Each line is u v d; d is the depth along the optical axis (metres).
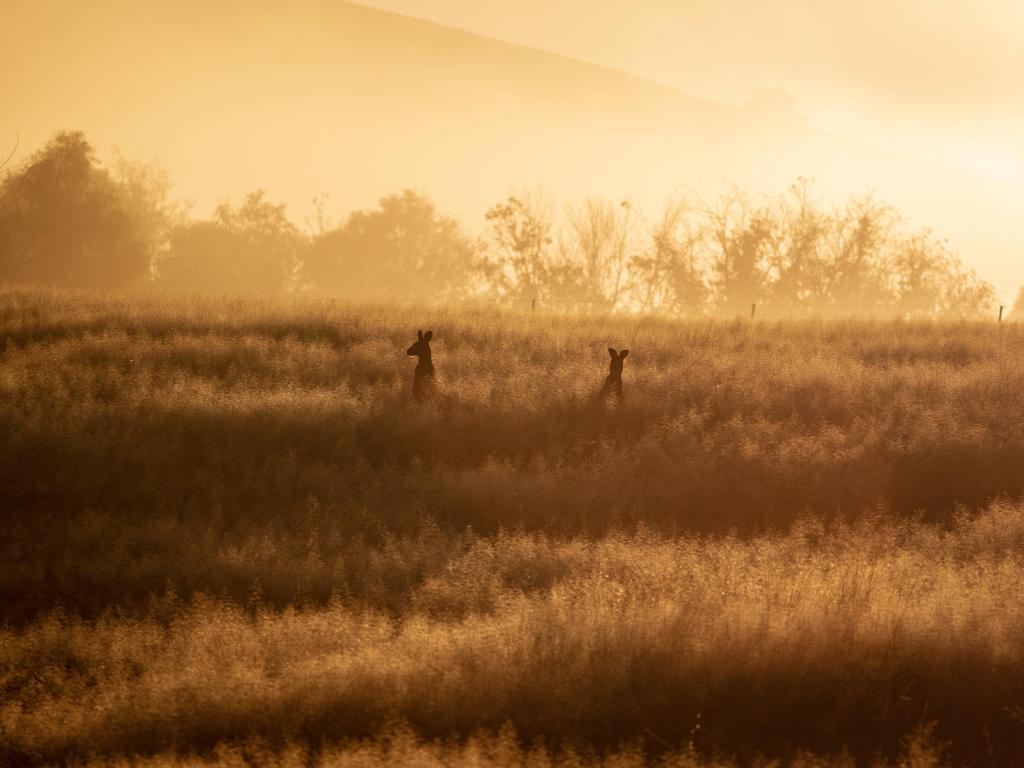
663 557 51.38
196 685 37.69
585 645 38.53
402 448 74.94
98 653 43.62
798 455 71.12
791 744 34.00
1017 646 38.47
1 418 74.56
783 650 37.41
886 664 37.22
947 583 45.16
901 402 84.12
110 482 67.62
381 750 32.59
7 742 35.88
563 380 88.38
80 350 96.06
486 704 35.53
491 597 48.78
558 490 66.06
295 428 75.88
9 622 50.09
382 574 53.62
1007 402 84.06
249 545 56.75
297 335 109.88
